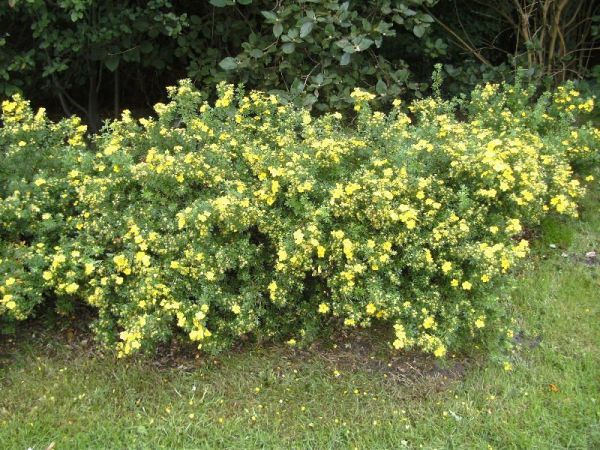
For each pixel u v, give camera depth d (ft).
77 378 9.88
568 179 13.82
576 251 13.83
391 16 17.42
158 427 9.04
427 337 9.34
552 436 8.95
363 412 9.41
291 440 8.96
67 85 17.80
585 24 22.00
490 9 21.57
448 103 15.65
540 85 20.26
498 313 9.87
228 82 16.80
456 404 9.50
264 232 10.05
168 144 11.53
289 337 10.87
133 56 16.33
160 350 10.57
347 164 11.16
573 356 10.61
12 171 11.04
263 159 10.44
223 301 9.80
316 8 15.67
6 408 9.28
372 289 9.51
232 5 16.66
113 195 10.41
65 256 9.66
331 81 15.98
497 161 10.05
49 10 14.87
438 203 9.95
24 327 10.98
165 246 9.70
